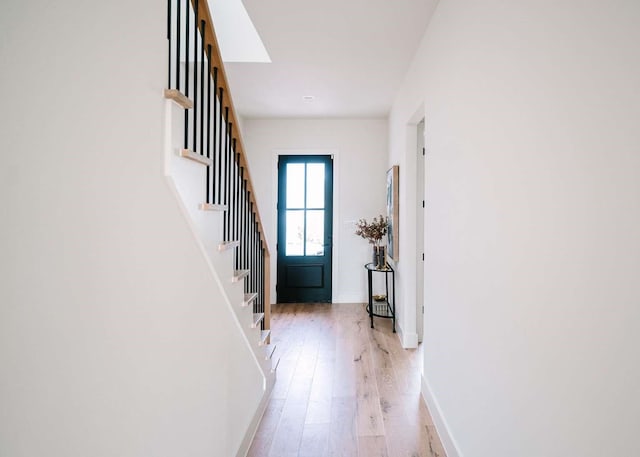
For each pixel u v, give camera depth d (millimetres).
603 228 816
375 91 4051
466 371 1715
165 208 1172
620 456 768
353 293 5273
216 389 1600
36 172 682
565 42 957
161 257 1135
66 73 753
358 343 3672
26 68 662
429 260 2496
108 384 868
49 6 710
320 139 5223
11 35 634
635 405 728
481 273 1537
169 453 1169
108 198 879
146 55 1063
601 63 825
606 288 808
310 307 5074
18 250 644
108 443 867
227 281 1763
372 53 3088
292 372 2992
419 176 3570
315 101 4422
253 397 2176
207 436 1500
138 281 996
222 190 2547
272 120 5238
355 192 5223
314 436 2117
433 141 2414
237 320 1895
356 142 5219
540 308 1072
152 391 1061
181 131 1263
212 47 1710
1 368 611
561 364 971
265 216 5254
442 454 1957
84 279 796
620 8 769
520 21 1198
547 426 1036
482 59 1531
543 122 1062
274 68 3428
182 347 1275
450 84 2008
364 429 2186
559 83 983
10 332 626
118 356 904
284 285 5293
